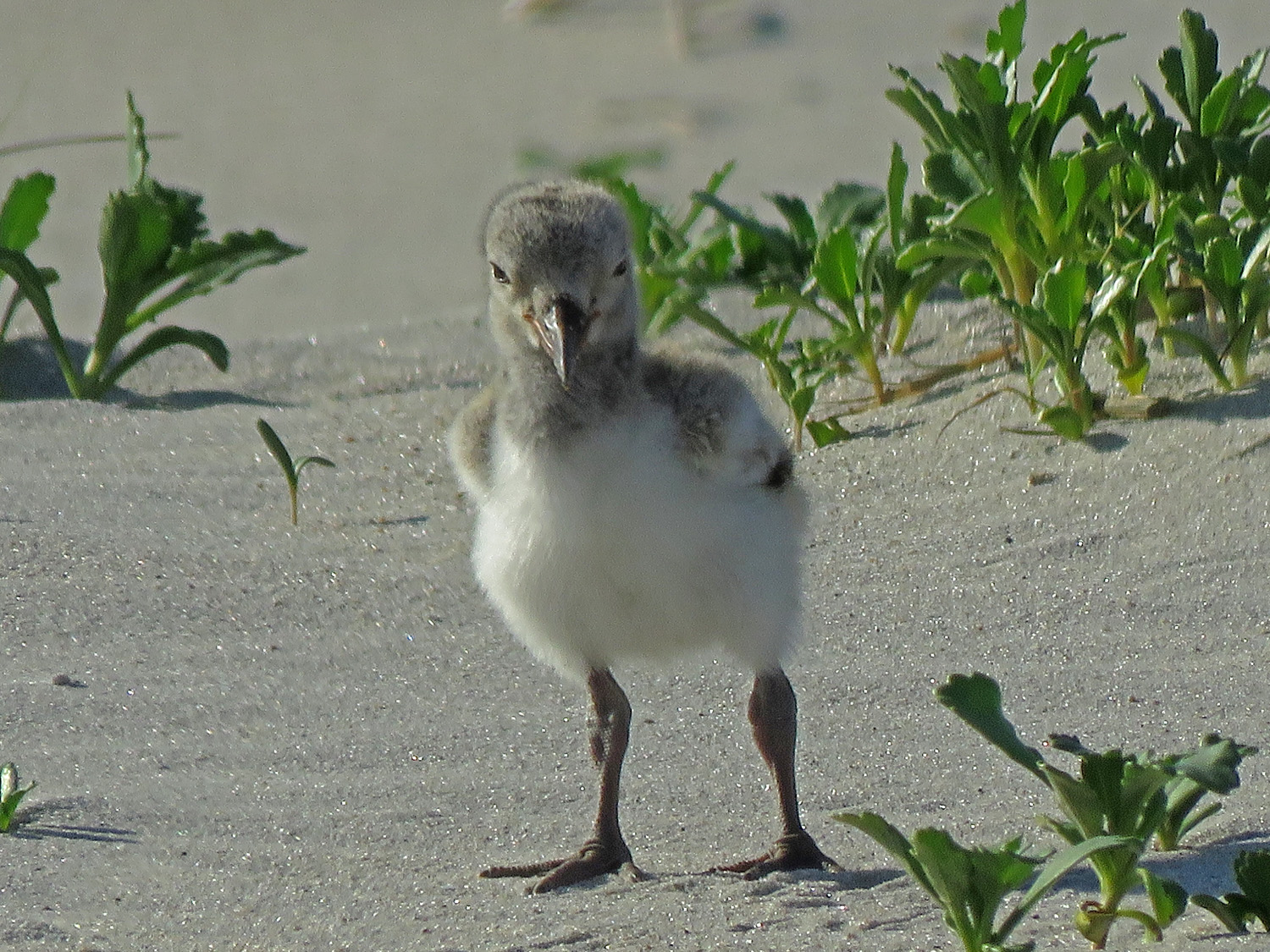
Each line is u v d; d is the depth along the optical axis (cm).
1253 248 1086
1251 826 700
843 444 1147
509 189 818
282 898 682
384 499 1141
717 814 770
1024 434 1103
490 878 700
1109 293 1062
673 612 720
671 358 761
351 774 805
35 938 641
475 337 1502
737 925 636
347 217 2162
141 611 975
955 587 970
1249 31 2533
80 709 860
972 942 567
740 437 712
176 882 697
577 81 2683
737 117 2448
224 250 1320
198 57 2912
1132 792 591
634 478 700
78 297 1823
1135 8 2741
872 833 582
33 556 1031
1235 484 1012
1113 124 1170
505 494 732
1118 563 974
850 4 2988
